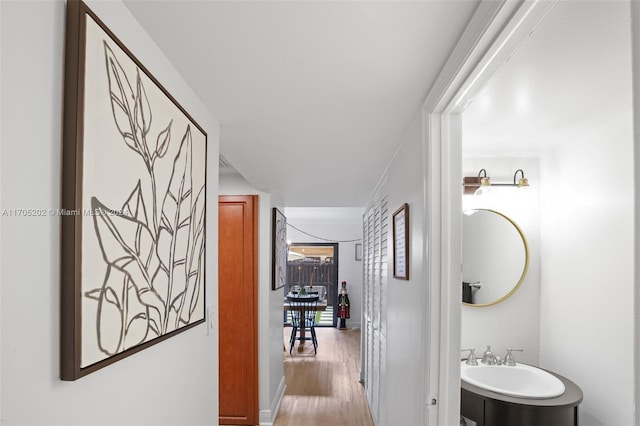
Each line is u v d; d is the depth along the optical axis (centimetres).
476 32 100
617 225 207
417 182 181
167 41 118
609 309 212
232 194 406
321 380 541
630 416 196
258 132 209
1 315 61
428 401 158
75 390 79
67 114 75
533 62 155
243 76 142
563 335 252
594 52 147
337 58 128
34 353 68
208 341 170
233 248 404
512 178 286
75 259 74
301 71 138
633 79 46
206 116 173
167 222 119
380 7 100
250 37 116
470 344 281
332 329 946
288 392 494
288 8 101
